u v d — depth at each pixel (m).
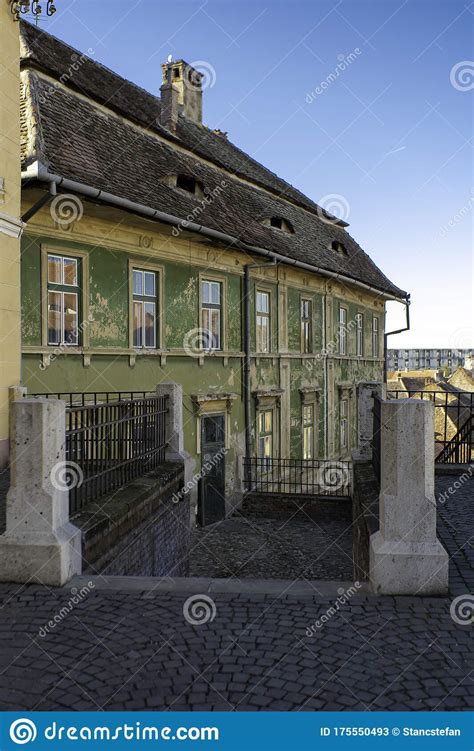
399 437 4.80
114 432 7.07
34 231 10.45
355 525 8.48
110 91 15.19
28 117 10.59
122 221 12.19
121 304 12.30
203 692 3.38
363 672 3.61
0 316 9.51
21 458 4.88
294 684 3.47
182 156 16.02
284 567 11.55
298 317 19.77
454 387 46.28
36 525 4.88
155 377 13.23
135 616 4.34
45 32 14.26
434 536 4.77
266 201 19.97
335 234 25.36
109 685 3.45
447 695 3.38
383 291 25.08
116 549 5.96
